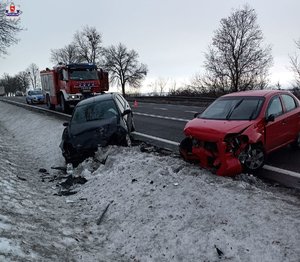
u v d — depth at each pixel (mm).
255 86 47375
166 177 6816
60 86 24094
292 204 5531
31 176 9453
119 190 7059
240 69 50781
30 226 5461
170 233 5270
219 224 5125
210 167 7238
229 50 52812
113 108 10688
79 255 4898
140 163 7840
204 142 7273
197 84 47156
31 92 38719
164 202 6051
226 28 53719
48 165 10852
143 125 16500
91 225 6094
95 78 23094
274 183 6922
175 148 10719
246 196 5691
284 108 8695
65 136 10078
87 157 9570
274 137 8062
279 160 8492
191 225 5293
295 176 7293
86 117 10641
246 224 4969
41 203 6922
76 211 6734
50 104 27156
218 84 47844
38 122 19453
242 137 7137
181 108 25891
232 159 6934
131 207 6285
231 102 8539
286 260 4223
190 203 5797
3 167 9484
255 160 7453
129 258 5059
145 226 5621
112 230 5840
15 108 33000
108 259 4969
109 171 8219
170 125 15898
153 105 31047
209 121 7832
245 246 4598
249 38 53125
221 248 4691
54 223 5898
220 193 5840
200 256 4703
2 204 6188
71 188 8172
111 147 9430
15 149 13789
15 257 4230
